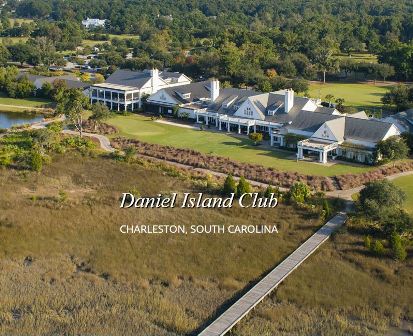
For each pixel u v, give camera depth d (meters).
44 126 153.12
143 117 168.75
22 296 72.06
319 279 76.69
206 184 108.06
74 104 145.75
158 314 69.19
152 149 134.12
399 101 178.38
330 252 82.88
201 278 77.06
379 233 87.31
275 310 70.19
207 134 150.00
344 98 197.12
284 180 113.94
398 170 121.62
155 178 112.12
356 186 111.62
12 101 190.12
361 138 130.38
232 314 68.62
